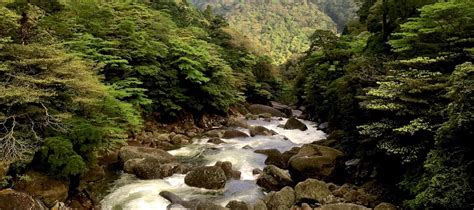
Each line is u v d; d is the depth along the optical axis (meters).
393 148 12.01
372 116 14.27
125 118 17.34
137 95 22.95
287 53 105.81
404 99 11.81
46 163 11.57
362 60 17.97
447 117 10.66
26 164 11.25
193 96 30.33
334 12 139.38
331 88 26.34
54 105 12.98
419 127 10.94
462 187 8.95
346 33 44.78
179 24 45.72
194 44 33.59
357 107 16.16
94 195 13.71
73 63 12.62
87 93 13.48
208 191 14.84
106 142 14.07
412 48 15.53
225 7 148.38
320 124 31.28
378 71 16.11
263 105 43.12
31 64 11.73
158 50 27.05
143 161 16.33
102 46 21.84
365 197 13.27
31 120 11.54
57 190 11.65
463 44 14.23
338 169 16.34
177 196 13.90
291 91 51.69
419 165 11.53
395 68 15.16
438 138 9.98
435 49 14.62
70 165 11.53
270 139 25.14
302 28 125.44
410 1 19.25
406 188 11.52
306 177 16.22
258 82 50.62
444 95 10.88
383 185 13.88
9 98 10.98
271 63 54.75
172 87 28.30
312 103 34.94
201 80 29.17
